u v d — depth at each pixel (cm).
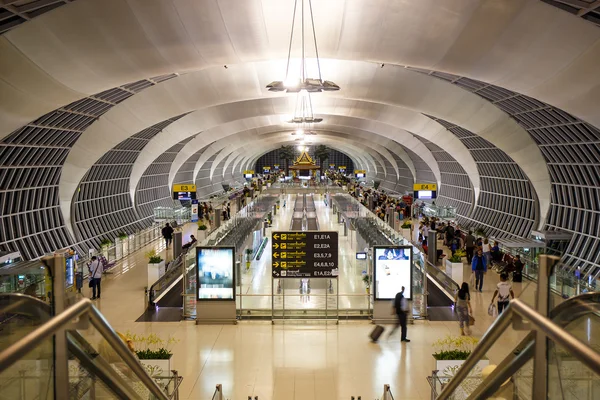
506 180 3120
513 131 2508
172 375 898
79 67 1658
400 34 1700
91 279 1745
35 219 2298
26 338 222
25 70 1541
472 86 2353
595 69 1527
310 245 1470
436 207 3631
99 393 386
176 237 2248
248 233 2027
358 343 1327
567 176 2359
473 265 1850
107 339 357
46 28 1456
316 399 1031
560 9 1386
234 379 1122
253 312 1521
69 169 2472
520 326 299
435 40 1689
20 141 1997
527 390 317
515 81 1786
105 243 2198
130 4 1477
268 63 2583
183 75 2548
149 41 1644
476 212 3634
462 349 1134
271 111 3622
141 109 2580
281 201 4669
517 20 1487
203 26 1633
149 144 3475
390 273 1473
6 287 1039
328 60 2595
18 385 308
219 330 1429
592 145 2059
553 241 2259
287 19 1656
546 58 1585
